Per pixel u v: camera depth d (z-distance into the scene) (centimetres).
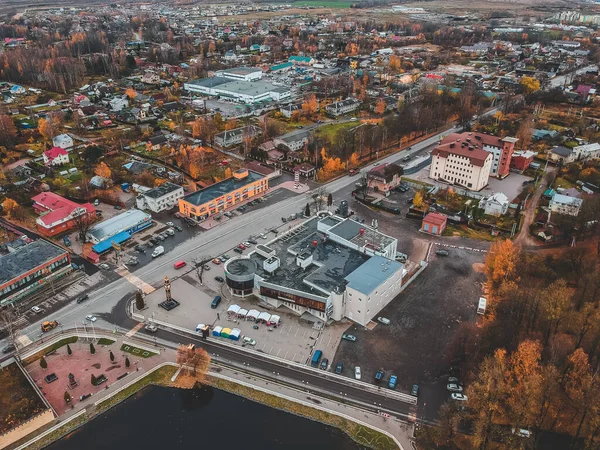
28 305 15825
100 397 12556
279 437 11631
